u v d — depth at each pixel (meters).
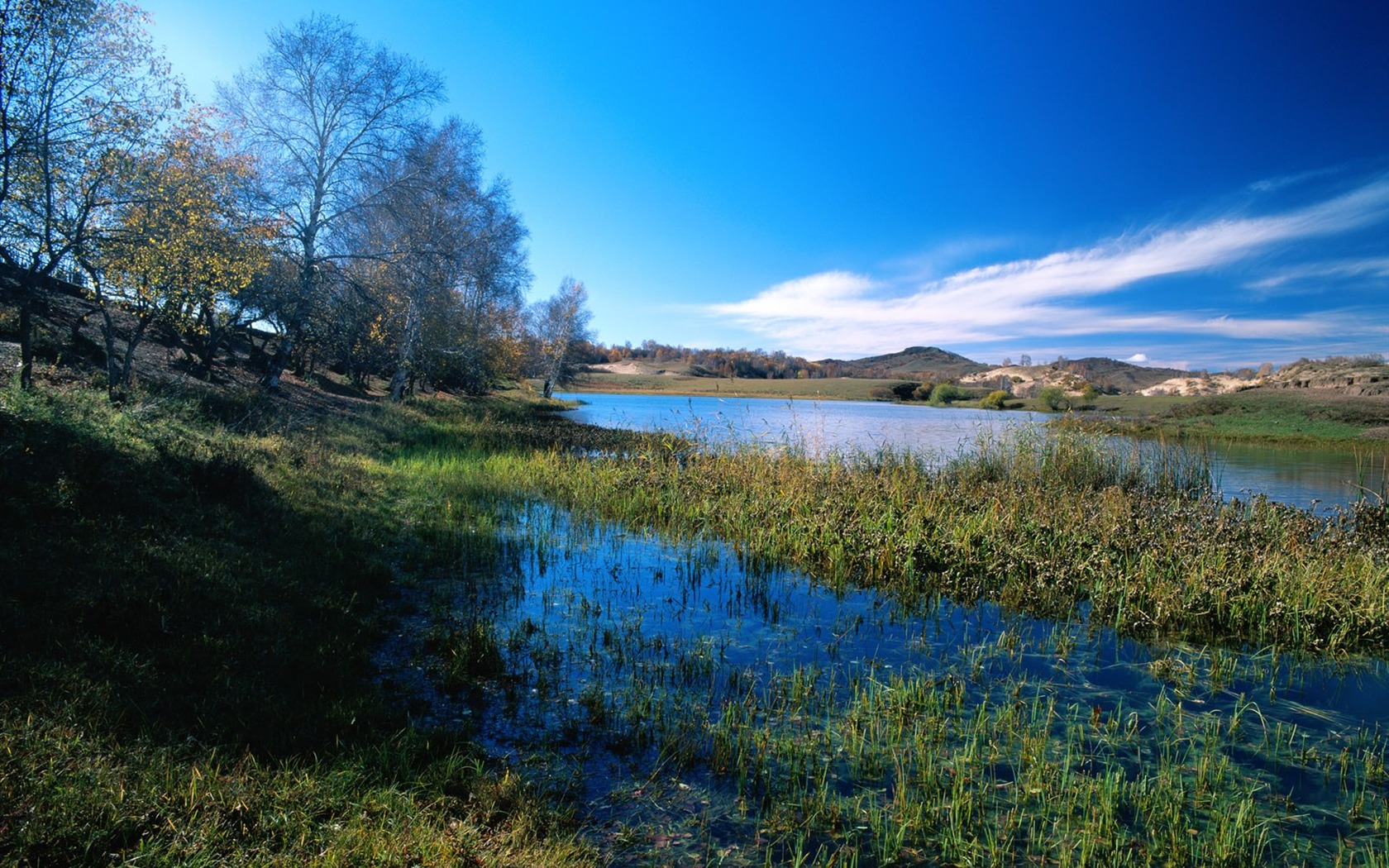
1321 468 19.81
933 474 15.27
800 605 7.73
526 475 15.09
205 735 3.81
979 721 4.96
